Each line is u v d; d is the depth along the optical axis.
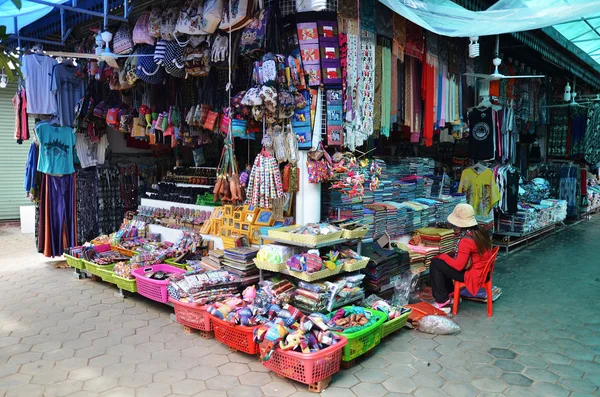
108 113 6.02
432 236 5.38
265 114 3.97
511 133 7.73
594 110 10.45
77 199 6.55
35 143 6.36
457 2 4.76
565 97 9.20
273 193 4.03
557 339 3.96
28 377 3.19
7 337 3.89
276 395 2.98
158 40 4.91
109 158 6.94
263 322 3.42
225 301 3.80
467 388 3.10
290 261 3.70
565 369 3.38
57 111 6.10
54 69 6.02
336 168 4.26
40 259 6.88
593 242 8.64
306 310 3.61
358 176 4.34
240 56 4.53
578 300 5.07
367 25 4.52
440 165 8.35
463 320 4.43
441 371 3.35
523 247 8.18
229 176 4.32
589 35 6.62
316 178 4.18
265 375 3.26
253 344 3.42
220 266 4.50
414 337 4.00
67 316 4.41
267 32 4.00
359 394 3.01
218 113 5.05
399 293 4.57
